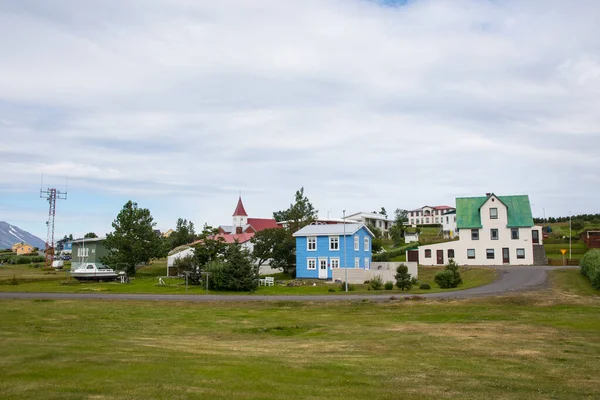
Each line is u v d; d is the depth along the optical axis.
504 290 38.91
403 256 78.31
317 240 60.84
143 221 68.69
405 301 32.97
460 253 69.19
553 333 21.47
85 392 10.85
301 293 42.34
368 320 26.64
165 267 85.81
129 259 66.81
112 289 46.25
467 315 27.48
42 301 33.06
